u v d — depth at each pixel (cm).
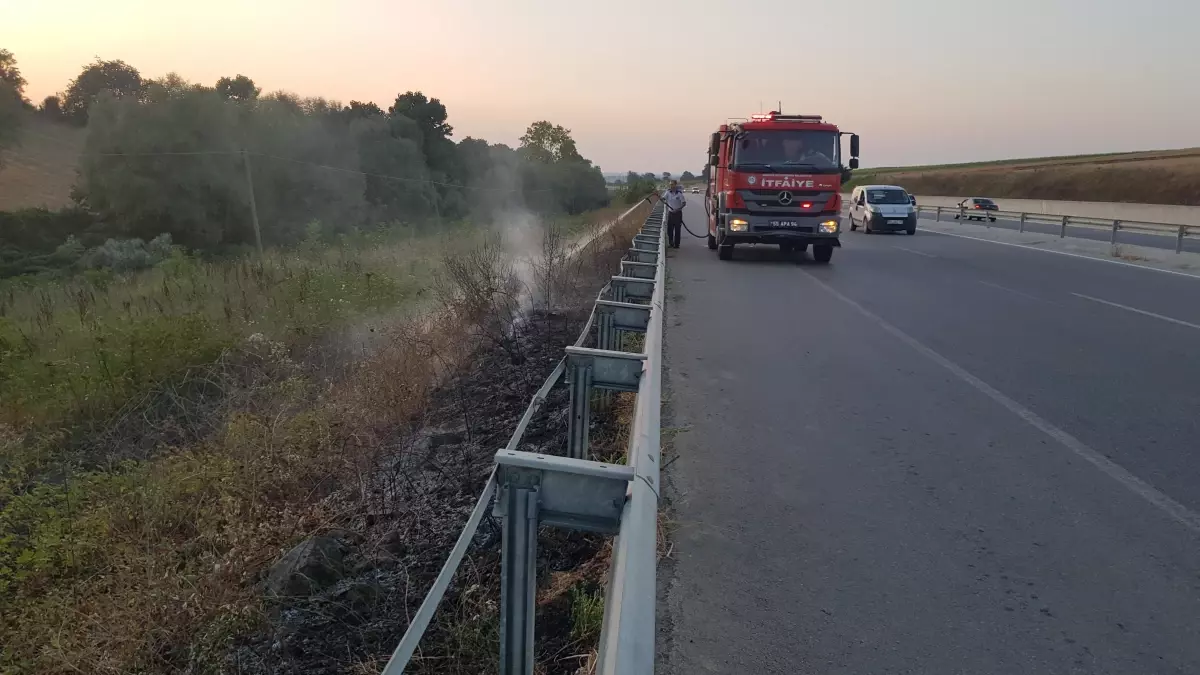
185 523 554
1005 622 362
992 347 931
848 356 886
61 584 482
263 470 577
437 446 661
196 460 612
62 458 722
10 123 3416
